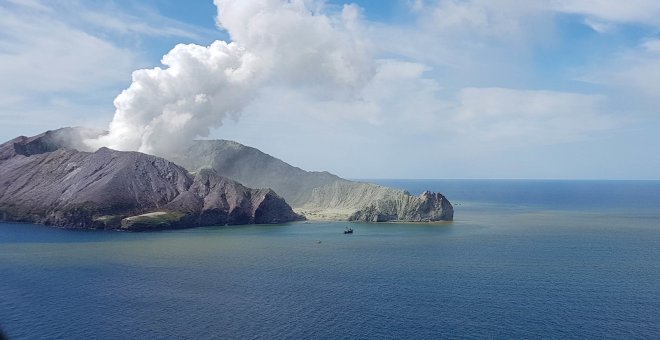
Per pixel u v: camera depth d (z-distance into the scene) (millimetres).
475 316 140500
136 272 192625
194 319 138000
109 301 154375
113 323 135000
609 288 169500
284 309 146750
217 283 175750
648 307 148125
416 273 191750
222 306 149375
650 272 193750
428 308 147250
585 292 164375
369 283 176375
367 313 143250
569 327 131875
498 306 149375
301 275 188125
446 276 186750
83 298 157500
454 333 127875
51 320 137750
